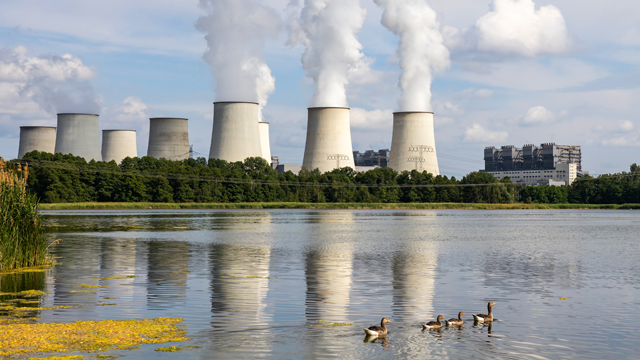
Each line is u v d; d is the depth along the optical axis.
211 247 42.44
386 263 33.44
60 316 18.77
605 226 78.75
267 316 19.06
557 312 20.16
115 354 14.76
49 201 123.75
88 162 139.50
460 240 51.59
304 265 32.19
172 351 15.09
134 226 67.56
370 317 19.11
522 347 15.89
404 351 15.38
